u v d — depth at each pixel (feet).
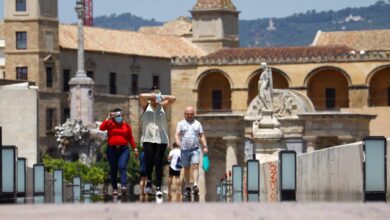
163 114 220.23
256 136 528.22
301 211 121.80
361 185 166.81
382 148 165.07
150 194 222.07
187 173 229.25
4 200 207.62
